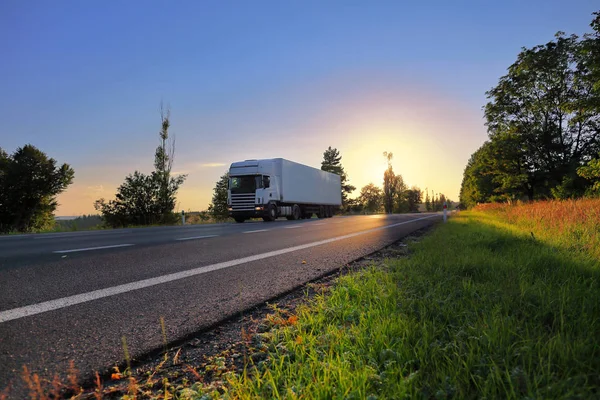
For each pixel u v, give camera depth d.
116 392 1.85
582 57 28.89
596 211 9.59
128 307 3.18
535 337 2.15
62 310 3.06
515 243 6.33
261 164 23.69
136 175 27.75
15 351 2.23
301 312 2.97
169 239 9.56
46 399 1.66
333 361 1.97
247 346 2.41
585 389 1.62
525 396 1.59
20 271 4.78
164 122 28.69
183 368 2.13
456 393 1.63
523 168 33.62
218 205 38.53
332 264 5.44
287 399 1.67
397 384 1.74
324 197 33.31
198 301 3.40
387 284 3.64
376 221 20.11
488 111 34.41
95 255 6.32
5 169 37.12
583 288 3.21
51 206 39.22
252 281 4.25
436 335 2.32
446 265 4.46
